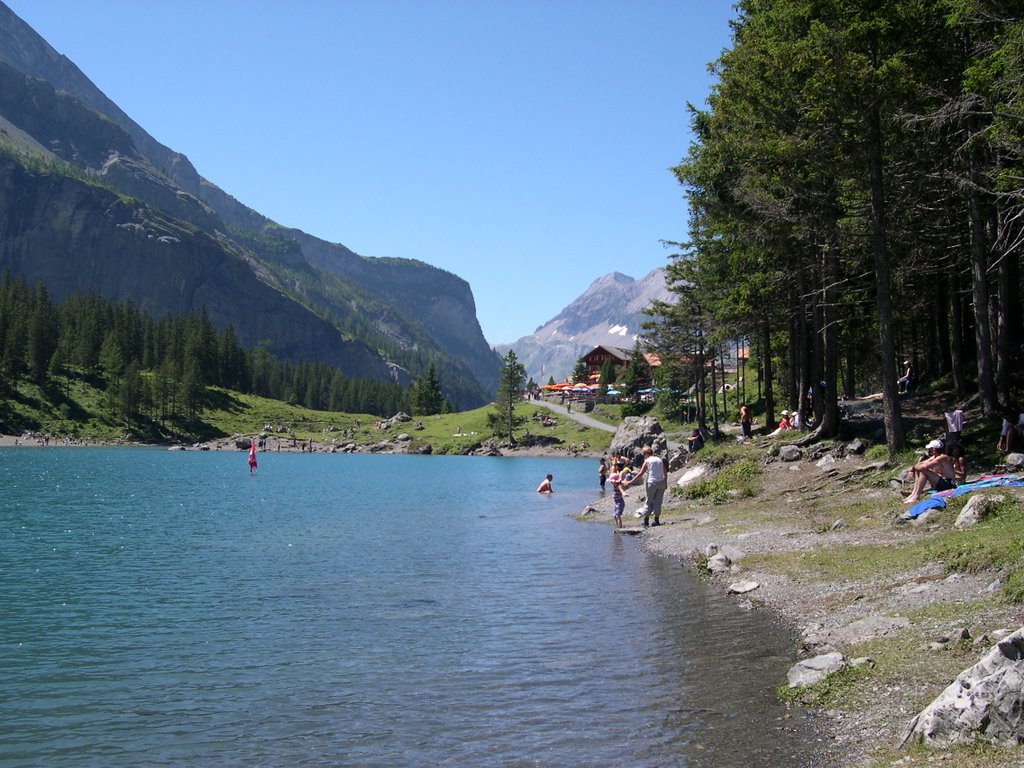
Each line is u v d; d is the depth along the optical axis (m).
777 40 30.22
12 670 13.24
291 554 26.47
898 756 8.09
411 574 22.34
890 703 9.73
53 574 22.75
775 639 13.88
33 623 16.64
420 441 164.38
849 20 28.28
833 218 33.75
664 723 10.25
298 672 12.98
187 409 183.25
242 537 31.22
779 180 32.72
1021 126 24.22
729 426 71.62
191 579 21.86
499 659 13.49
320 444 171.38
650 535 28.39
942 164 30.62
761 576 18.75
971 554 14.84
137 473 78.12
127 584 21.14
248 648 14.53
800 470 34.12
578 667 12.87
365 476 82.75
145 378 185.50
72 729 10.57
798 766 8.69
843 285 38.69
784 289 41.03
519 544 28.44
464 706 11.17
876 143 28.70
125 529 33.97
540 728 10.25
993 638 10.63
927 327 52.44
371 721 10.66
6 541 29.83
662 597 18.12
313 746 9.86
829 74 26.59
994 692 7.64
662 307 69.94
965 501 19.83
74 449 138.88
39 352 172.12
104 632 15.83
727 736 9.70
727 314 45.31
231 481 70.19
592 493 55.53
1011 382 35.59
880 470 27.89
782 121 30.09
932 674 10.16
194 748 9.88
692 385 104.00
